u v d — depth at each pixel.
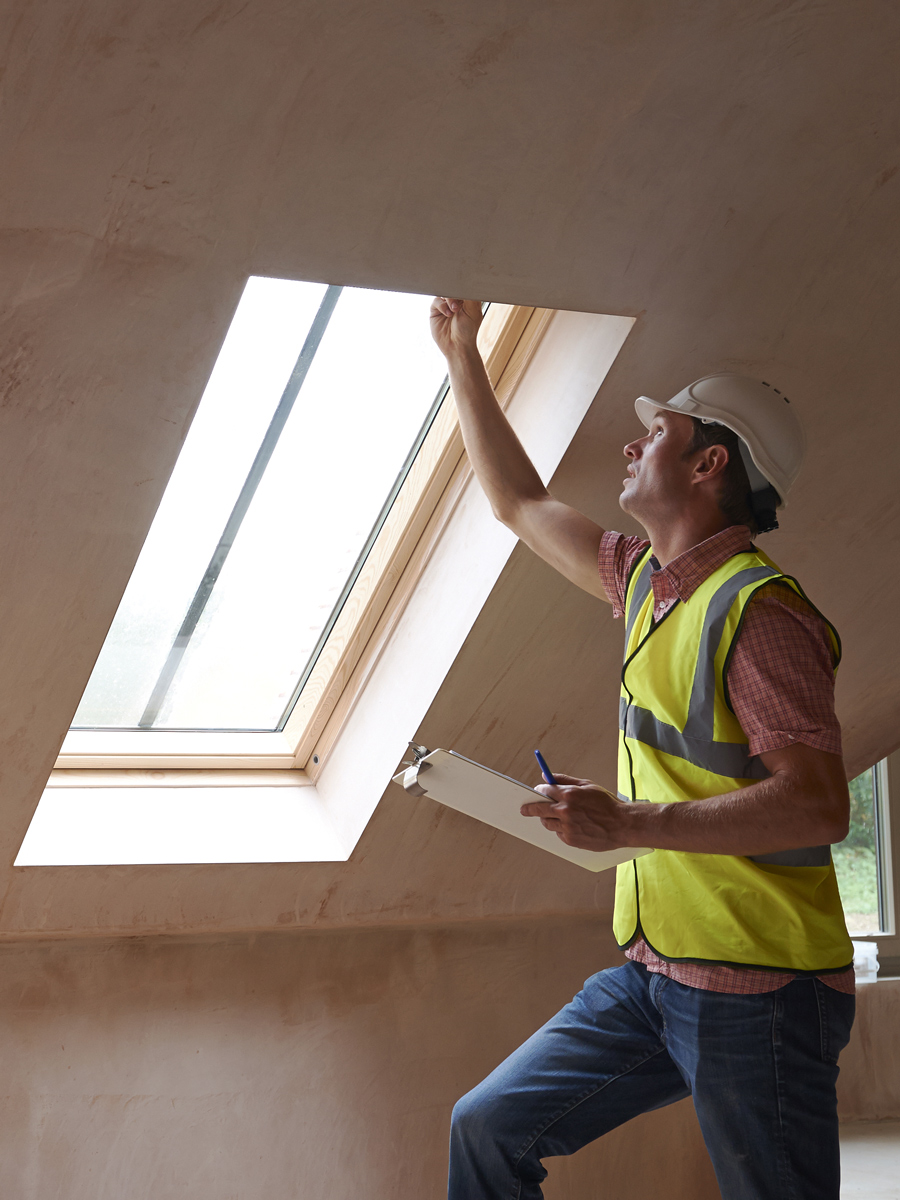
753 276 1.55
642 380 1.67
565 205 1.37
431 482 2.05
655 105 1.28
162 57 1.09
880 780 3.37
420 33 1.12
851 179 1.44
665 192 1.39
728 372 1.69
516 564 1.84
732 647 1.42
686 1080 1.52
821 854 1.51
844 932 1.50
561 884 2.45
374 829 2.15
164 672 2.28
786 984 1.43
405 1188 2.30
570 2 1.13
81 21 1.04
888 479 1.92
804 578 2.09
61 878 1.98
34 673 1.69
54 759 1.81
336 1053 2.28
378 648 2.21
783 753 1.36
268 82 1.14
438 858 2.27
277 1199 2.19
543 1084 1.65
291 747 2.40
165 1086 2.12
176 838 2.11
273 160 1.22
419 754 1.42
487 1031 2.43
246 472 2.07
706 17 1.18
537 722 2.16
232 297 1.37
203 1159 2.13
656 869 1.57
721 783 1.45
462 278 1.45
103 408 1.44
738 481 1.58
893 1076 3.10
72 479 1.50
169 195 1.23
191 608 2.22
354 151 1.23
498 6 1.12
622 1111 1.68
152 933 2.14
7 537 1.54
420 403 2.05
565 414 1.75
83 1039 2.07
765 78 1.28
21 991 2.04
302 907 2.24
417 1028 2.36
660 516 1.61
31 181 1.18
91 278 1.29
